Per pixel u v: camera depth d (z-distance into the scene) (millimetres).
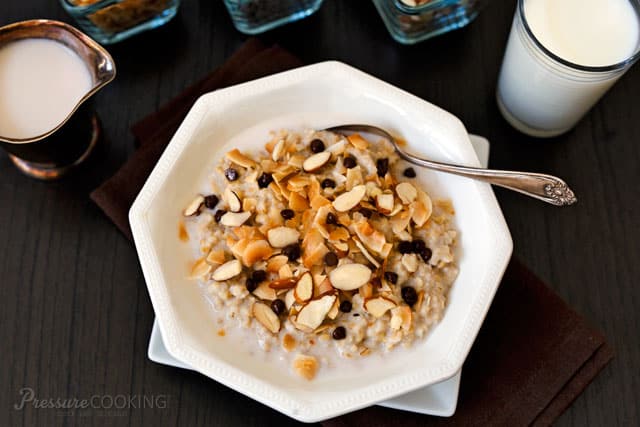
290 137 598
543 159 657
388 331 559
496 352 595
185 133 584
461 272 576
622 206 646
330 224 574
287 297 566
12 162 648
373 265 569
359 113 604
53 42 619
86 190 646
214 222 586
